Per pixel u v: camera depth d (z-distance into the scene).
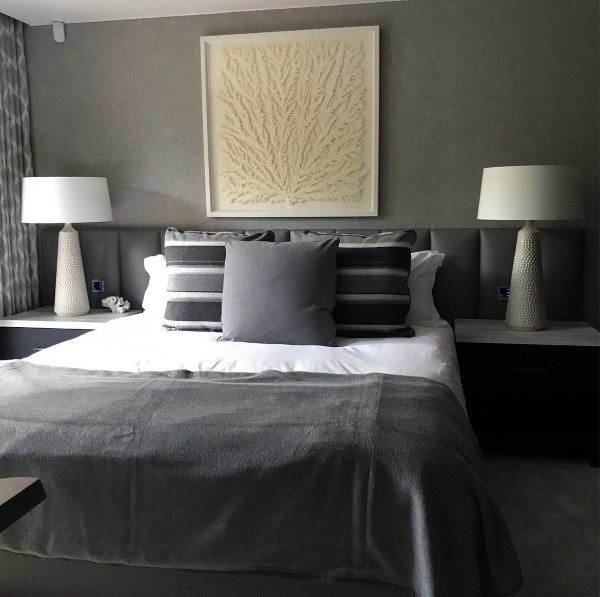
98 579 1.81
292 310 2.77
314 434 1.72
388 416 1.79
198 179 3.88
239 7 3.61
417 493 1.60
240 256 2.90
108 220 3.73
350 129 3.65
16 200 3.93
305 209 3.77
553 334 3.11
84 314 3.79
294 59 3.63
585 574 2.18
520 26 3.43
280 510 1.67
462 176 3.60
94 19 3.80
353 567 1.67
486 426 3.20
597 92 3.41
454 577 1.58
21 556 1.83
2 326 3.66
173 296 3.13
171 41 3.77
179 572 1.76
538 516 2.58
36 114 3.98
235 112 3.75
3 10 3.62
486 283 3.53
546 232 3.43
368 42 3.55
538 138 3.50
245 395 1.98
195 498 1.70
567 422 3.11
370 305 2.96
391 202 3.70
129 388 2.05
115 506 1.73
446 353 2.72
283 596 1.73
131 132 3.90
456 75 3.52
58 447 1.76
